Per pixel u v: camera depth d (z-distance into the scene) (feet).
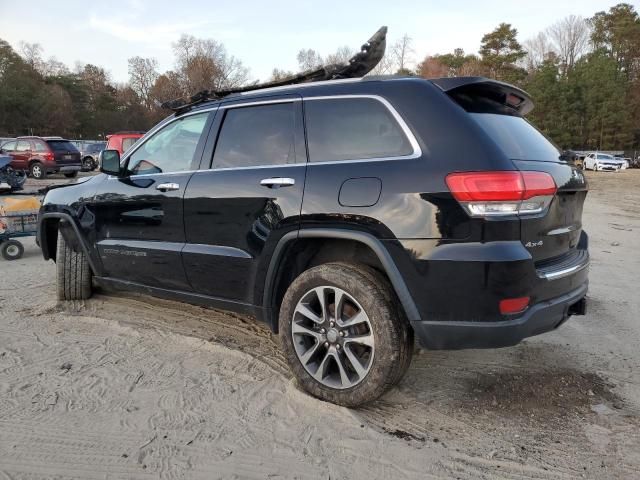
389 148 9.16
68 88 222.89
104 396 10.02
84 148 91.50
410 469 7.99
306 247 10.23
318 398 9.87
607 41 238.07
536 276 8.49
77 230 14.53
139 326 13.82
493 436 8.95
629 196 63.21
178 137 12.62
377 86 9.59
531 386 10.73
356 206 9.07
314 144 10.09
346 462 8.13
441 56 225.97
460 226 8.23
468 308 8.32
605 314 15.44
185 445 8.48
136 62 233.35
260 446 8.50
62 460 8.07
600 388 10.73
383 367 8.98
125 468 7.90
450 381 10.96
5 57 186.19
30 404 9.64
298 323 9.98
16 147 70.33
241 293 11.03
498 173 8.16
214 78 159.02
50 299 16.16
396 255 8.68
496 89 9.68
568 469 8.07
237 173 10.96
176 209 11.91
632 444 8.75
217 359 11.82
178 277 12.10
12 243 22.27
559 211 9.25
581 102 189.47
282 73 127.85
